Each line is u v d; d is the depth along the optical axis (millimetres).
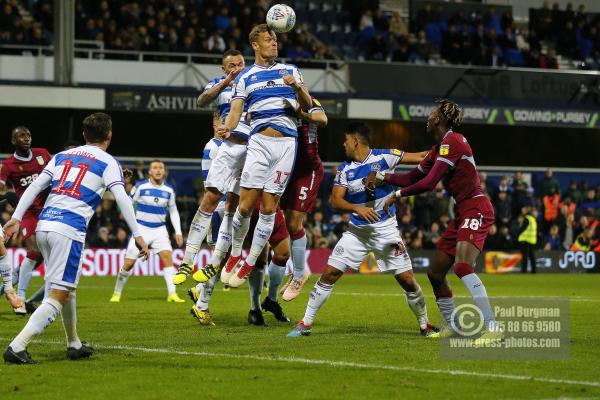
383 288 30875
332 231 42156
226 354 13469
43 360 12914
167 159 44656
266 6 49500
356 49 49906
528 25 55406
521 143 49375
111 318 19500
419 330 16859
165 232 25219
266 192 15836
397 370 12008
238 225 16188
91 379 11414
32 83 38844
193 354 13461
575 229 45594
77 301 24641
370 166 15688
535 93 45906
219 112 17625
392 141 46375
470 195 15000
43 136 42188
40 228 12492
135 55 42406
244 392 10555
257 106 15680
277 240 17906
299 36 45688
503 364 12547
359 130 15719
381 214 15664
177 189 44656
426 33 50906
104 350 13930
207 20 44750
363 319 19188
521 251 43156
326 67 44156
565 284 34406
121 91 39969
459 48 48562
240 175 17156
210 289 17859
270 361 12758
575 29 54188
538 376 11602
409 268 15805
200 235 17672
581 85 46375
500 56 50719
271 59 15742
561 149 50094
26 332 12500
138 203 25016
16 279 23719
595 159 50719
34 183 12750
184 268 17688
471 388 10742
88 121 12914
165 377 11523
